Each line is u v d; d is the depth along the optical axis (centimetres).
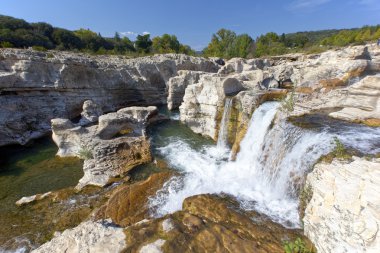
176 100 3388
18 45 4644
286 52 6272
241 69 3738
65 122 1852
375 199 517
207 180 1402
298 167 1098
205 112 2175
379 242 472
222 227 815
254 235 811
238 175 1479
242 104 1831
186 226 812
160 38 7456
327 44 6038
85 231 743
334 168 749
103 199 1258
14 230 1060
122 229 764
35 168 1686
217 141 2006
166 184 1353
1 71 2352
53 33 6006
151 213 1105
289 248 688
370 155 918
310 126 1254
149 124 2408
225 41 7719
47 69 2600
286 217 954
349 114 1358
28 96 2434
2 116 2123
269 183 1285
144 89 3750
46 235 1029
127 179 1433
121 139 1795
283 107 1492
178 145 1986
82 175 1573
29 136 2241
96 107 2703
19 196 1347
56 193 1320
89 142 1734
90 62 3291
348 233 545
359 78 1700
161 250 678
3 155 1917
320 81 1831
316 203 710
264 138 1493
